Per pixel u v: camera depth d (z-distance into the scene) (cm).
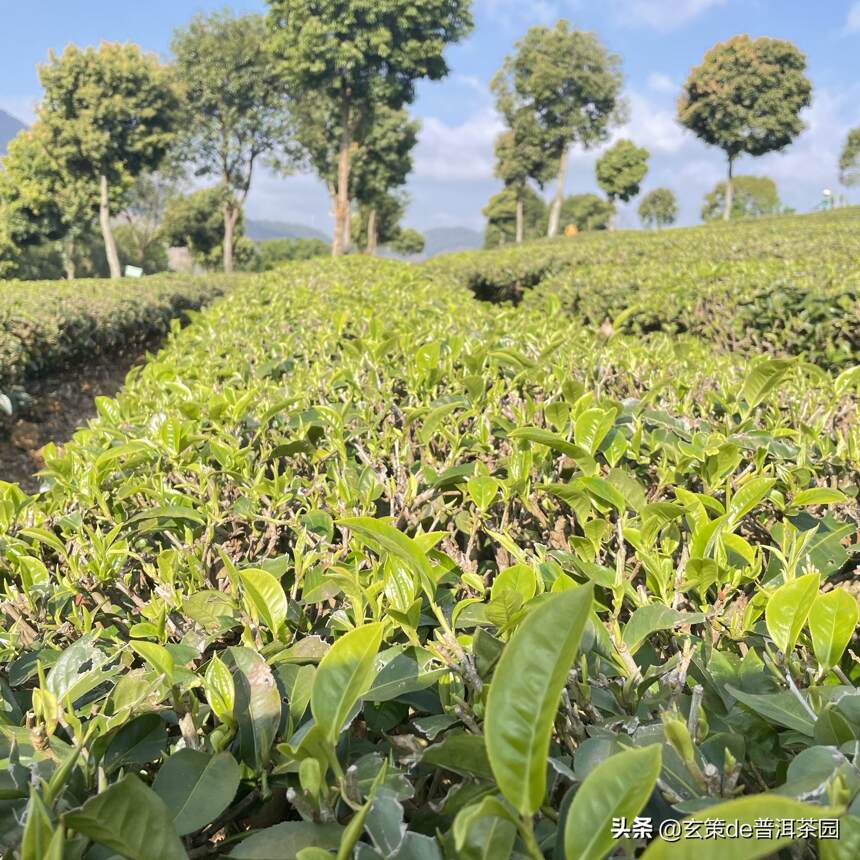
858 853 82
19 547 216
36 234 4778
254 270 8138
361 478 230
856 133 6594
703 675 133
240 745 123
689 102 5759
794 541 160
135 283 1928
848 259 1105
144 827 87
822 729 108
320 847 94
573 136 5725
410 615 134
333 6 3906
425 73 4262
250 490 235
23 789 109
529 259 1881
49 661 161
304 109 5006
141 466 265
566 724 120
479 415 285
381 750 130
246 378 421
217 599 161
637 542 165
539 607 84
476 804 90
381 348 383
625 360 387
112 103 4306
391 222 7481
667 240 2025
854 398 350
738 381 355
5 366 873
